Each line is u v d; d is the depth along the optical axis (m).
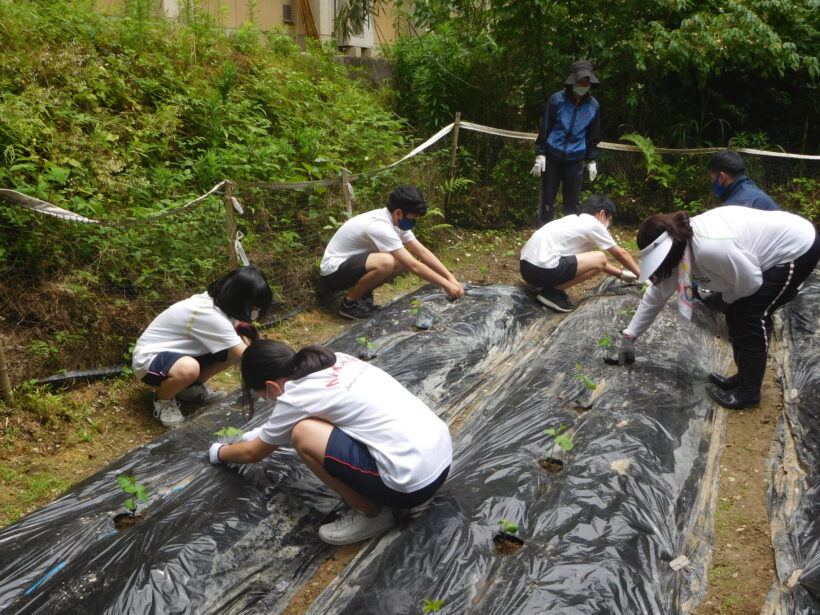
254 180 6.02
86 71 5.87
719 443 3.72
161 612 2.49
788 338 4.85
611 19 7.81
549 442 3.49
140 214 4.90
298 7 9.97
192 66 6.93
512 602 2.46
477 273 6.50
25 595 2.51
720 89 8.67
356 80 8.85
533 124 8.66
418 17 8.76
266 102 7.19
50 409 3.92
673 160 8.13
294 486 3.18
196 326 3.81
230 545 2.81
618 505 2.98
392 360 4.41
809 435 3.61
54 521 2.96
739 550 2.94
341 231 5.36
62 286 4.38
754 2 7.72
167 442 3.60
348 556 2.90
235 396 4.16
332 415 2.72
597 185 8.12
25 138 4.91
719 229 3.58
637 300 5.27
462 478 3.21
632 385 4.02
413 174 7.04
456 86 8.48
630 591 2.54
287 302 5.54
